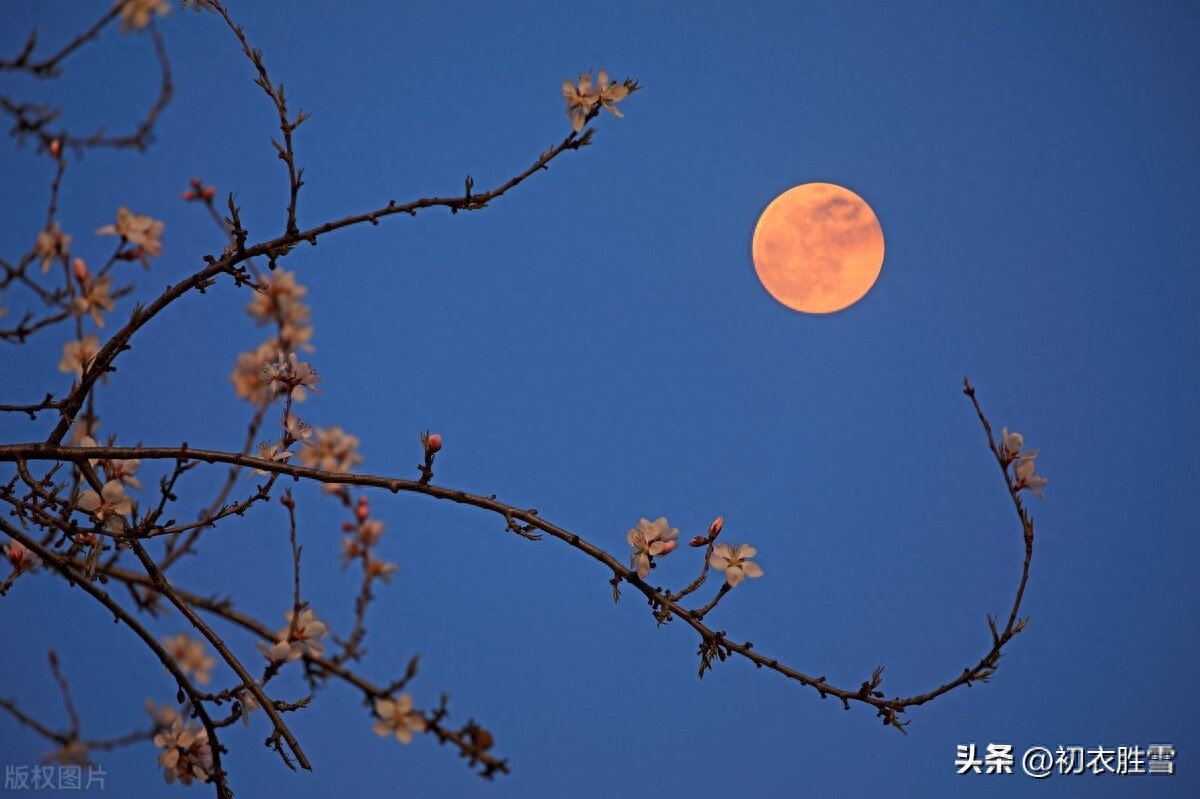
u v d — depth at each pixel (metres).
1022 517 12.41
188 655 16.12
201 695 12.33
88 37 12.86
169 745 12.68
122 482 13.55
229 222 12.58
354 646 14.80
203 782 12.68
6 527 11.98
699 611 12.20
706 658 12.12
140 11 12.74
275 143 12.64
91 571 12.36
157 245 12.87
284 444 13.34
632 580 12.26
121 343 12.74
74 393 12.73
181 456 12.48
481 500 12.54
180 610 12.49
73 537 12.52
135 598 15.81
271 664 12.28
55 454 12.43
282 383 13.58
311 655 12.86
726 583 12.22
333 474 12.55
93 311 12.95
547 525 12.46
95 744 12.48
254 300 16.61
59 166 12.83
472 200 12.70
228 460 12.46
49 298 12.77
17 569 13.19
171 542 15.34
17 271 12.63
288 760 11.98
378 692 11.23
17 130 12.86
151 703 12.86
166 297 12.84
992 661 11.92
